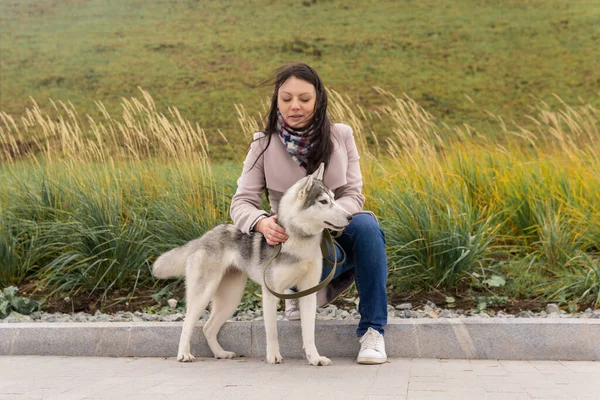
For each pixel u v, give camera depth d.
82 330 4.53
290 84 3.96
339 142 4.18
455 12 27.98
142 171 7.49
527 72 23.36
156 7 30.36
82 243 6.04
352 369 3.82
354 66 24.45
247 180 4.25
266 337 4.27
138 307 5.68
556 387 3.25
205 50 26.30
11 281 6.24
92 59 26.03
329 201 3.74
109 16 29.69
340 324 4.31
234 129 20.64
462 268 5.63
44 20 29.44
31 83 24.38
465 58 24.61
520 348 4.13
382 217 6.27
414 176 7.02
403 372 3.70
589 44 24.50
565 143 8.41
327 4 29.80
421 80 23.33
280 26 28.09
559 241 5.99
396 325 4.24
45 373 3.83
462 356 4.18
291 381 3.47
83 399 3.10
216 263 4.25
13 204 6.98
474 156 7.85
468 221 5.91
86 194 6.63
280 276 3.89
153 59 25.81
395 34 26.69
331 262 4.13
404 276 5.63
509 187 7.02
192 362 4.20
